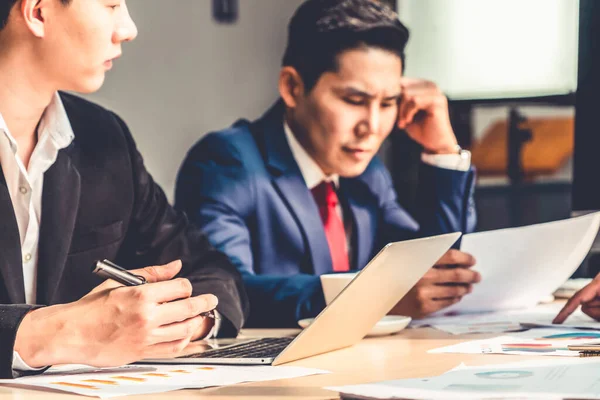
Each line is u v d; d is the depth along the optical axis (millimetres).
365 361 1038
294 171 2164
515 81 2805
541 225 1445
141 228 1556
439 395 752
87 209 1437
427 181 2264
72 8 1219
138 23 2900
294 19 2320
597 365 907
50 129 1374
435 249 1181
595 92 1644
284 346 1146
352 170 2266
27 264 1350
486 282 1478
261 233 2111
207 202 2072
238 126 2225
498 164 2891
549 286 1535
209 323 1323
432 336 1263
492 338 1201
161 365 1035
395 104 2338
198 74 2996
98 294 984
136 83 2920
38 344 958
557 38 2744
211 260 1536
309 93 2271
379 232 2295
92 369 1017
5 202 1254
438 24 2822
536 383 799
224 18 3002
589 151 1648
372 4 2312
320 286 1532
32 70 1269
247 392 843
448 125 2324
